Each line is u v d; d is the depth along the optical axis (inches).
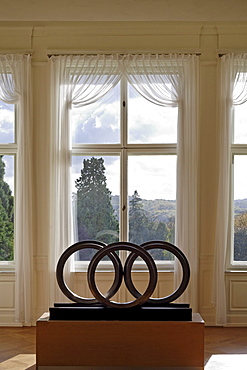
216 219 257.4
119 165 267.1
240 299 259.1
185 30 261.0
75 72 261.4
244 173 266.1
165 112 266.8
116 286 183.5
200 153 261.7
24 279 254.7
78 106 261.4
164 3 192.2
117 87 267.6
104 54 261.0
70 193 258.5
